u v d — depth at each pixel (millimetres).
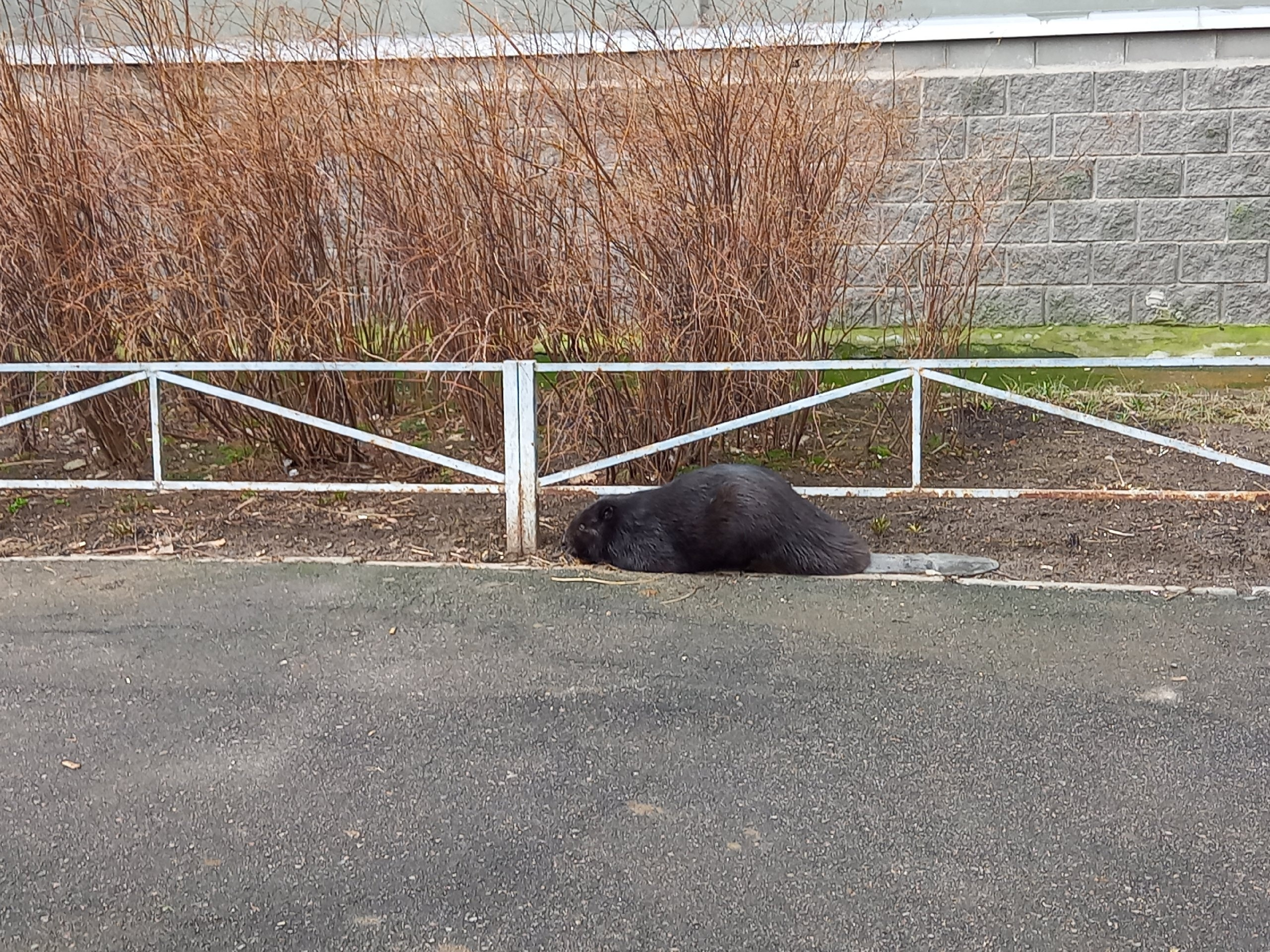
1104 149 9102
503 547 5559
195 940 2705
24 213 6121
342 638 4441
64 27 6488
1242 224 9047
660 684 4004
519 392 5320
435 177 6301
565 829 3146
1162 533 5570
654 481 6312
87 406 6605
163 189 6117
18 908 2816
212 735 3676
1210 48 8961
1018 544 5480
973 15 9117
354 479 6645
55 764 3492
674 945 2682
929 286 7008
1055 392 7996
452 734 3668
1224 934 2688
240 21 7977
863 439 7117
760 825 3154
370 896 2863
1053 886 2873
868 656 4211
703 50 6281
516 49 6406
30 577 5160
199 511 6125
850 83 6867
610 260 6059
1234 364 5102
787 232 6180
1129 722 3680
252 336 6309
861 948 2664
